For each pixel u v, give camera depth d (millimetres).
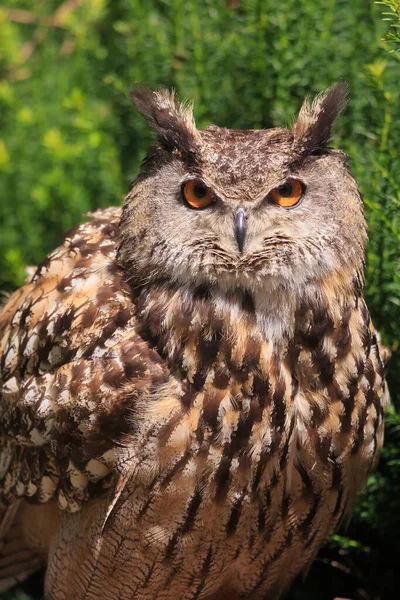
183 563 4945
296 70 5172
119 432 4910
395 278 5039
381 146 5070
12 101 5449
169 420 4898
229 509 4922
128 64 5352
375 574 5180
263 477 4918
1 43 5484
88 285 4953
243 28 5219
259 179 4887
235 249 4887
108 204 5340
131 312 4930
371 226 5070
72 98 5375
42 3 5543
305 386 4922
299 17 5176
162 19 5305
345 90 4926
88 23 5430
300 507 4953
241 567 4996
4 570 5117
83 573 4984
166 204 4906
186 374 4902
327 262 4902
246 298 4910
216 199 4891
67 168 5379
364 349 4934
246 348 4902
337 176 4906
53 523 5027
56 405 4934
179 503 4910
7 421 5000
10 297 5133
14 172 5414
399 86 5105
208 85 5234
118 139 5359
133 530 4926
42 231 5410
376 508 5113
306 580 5223
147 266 4918
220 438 4898
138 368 4910
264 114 5215
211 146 4902
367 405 4945
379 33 5137
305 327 4910
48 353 4961
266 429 4906
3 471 5023
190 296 4910
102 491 4945
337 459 4938
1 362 5012
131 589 4973
